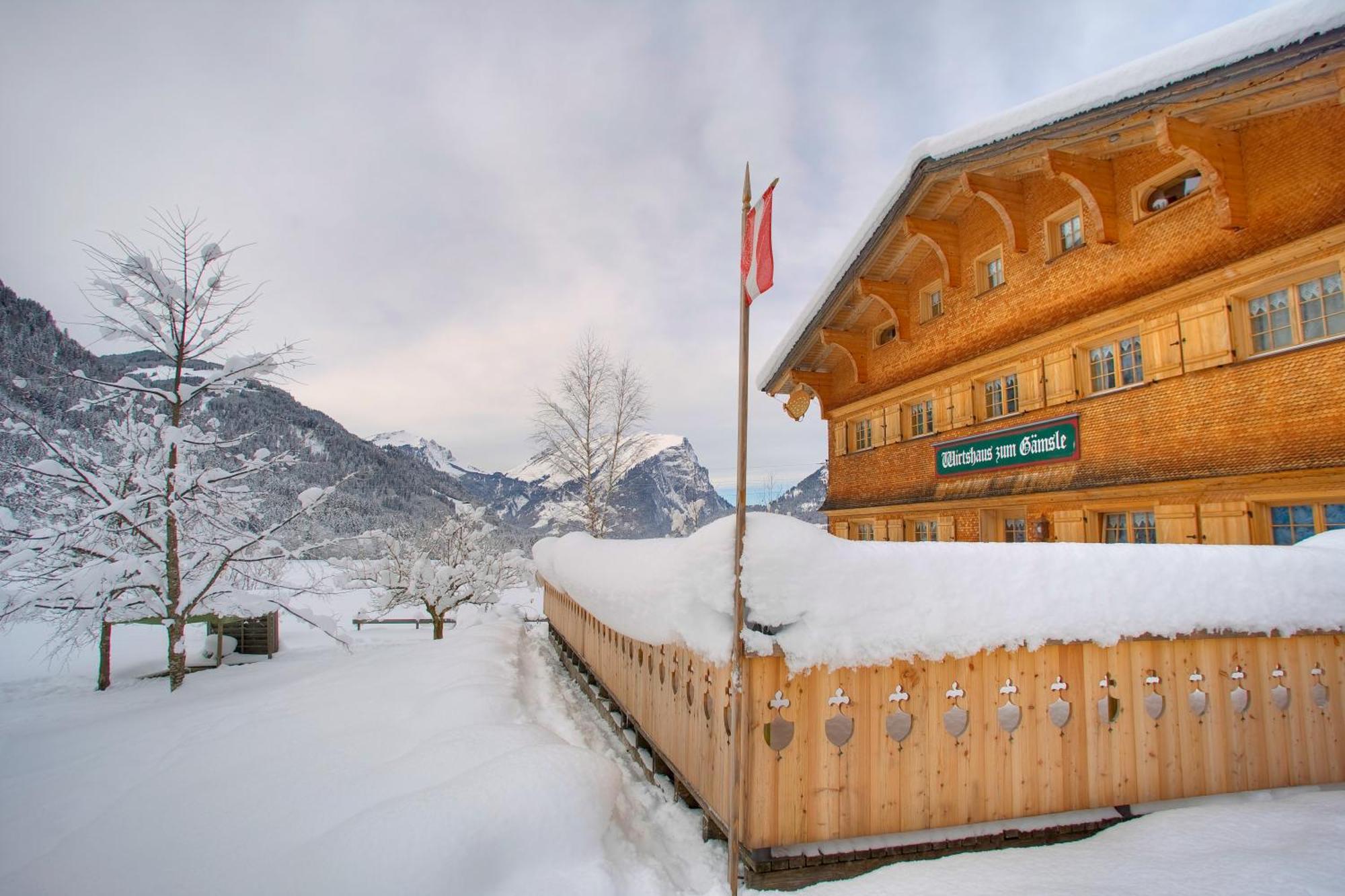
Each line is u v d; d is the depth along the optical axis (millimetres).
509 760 4176
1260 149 8250
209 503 11719
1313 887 2928
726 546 3795
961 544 4074
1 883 3855
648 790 5246
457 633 15383
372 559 22438
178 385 11344
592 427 26578
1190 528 8875
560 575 9469
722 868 3838
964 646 3824
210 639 14305
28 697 11227
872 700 3758
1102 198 10289
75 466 10633
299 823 4086
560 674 10703
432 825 3469
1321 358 7551
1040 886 3158
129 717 8273
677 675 4969
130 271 10820
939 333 14883
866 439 18359
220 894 3371
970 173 12133
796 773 3605
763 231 4078
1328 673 4660
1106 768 4105
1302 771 4473
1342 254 7340
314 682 9484
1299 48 6551
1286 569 4492
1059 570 4082
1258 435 8156
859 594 3689
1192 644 4363
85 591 10469
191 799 4762
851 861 3568
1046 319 11727
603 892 3281
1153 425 9562
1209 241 8875
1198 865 3270
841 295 16797
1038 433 11664
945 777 3840
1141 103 8266
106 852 4090
